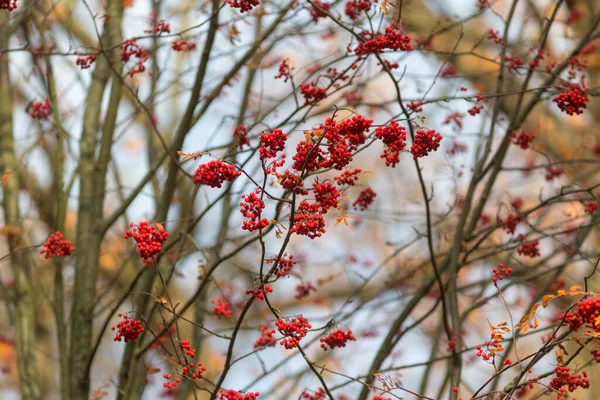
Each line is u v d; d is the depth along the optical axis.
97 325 8.49
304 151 3.19
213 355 8.12
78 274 5.27
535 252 5.06
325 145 3.23
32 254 5.55
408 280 6.53
